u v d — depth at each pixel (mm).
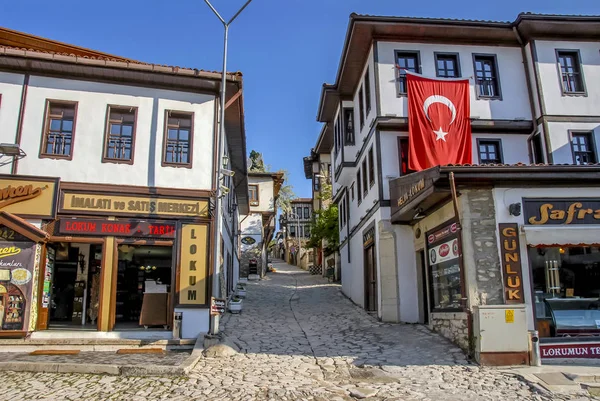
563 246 9422
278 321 13320
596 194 9594
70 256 13305
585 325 9156
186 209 11453
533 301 9156
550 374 7766
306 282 25984
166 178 11523
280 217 51750
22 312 10391
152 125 11758
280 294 20031
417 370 8312
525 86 15195
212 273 11102
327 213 25359
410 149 13680
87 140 11422
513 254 9297
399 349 9836
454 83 14414
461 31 14922
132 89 11844
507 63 15289
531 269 9320
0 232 10680
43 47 13062
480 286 9188
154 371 7980
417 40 15008
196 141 11867
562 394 6906
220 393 6934
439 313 10961
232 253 20156
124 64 11336
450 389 7199
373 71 14719
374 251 14562
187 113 11984
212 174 11742
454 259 10266
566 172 9273
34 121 11312
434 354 9320
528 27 14930
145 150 11594
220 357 9234
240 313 14422
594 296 9477
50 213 10930
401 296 13070
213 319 10383
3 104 11266
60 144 11406
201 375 7949
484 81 15156
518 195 9562
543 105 14648
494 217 9484
